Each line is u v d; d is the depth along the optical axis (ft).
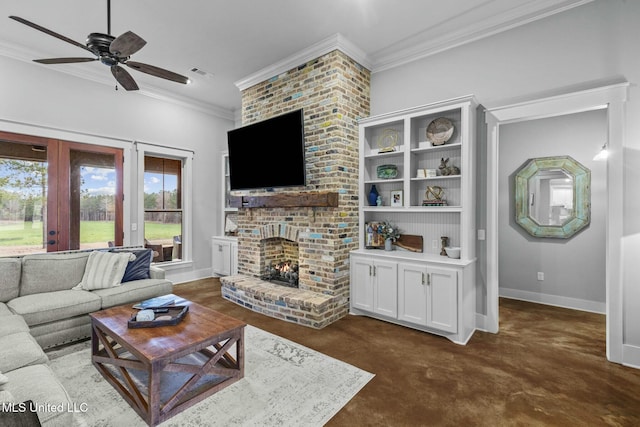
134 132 15.40
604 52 8.48
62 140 13.16
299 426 5.80
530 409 6.27
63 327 8.82
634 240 7.98
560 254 13.08
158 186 17.07
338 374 7.61
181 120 17.34
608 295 8.29
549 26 9.29
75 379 7.30
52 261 10.14
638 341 7.97
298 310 11.04
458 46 10.98
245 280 14.01
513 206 14.15
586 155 12.54
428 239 11.59
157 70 8.50
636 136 7.98
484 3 9.39
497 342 9.48
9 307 8.64
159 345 6.24
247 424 5.85
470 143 9.98
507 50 10.00
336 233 11.51
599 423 5.84
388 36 11.20
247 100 14.99
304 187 12.60
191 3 9.39
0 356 5.55
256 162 13.35
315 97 12.19
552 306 13.03
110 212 14.56
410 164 11.16
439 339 9.70
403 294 10.53
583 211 12.57
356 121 12.42
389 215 12.60
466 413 6.16
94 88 14.06
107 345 7.26
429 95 11.62
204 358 8.40
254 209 14.57
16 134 12.03
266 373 7.66
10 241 12.00
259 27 10.69
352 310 12.03
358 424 5.84
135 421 5.92
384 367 7.96
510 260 14.29
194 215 17.99
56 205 13.03
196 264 18.04
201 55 12.68
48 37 11.25
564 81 9.05
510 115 9.84
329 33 11.08
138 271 11.52
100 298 9.61
